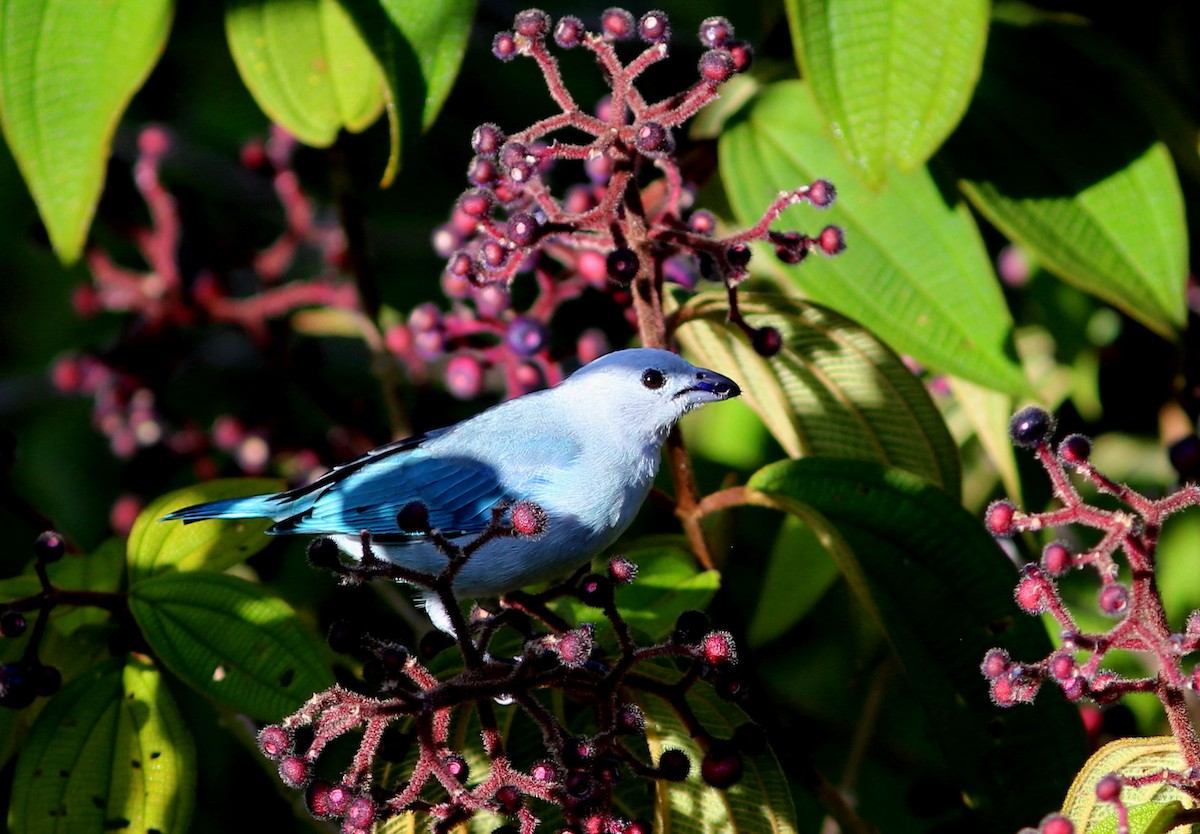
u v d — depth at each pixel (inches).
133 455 513.3
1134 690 262.8
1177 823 261.6
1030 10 421.7
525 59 581.6
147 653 351.6
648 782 327.3
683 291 419.5
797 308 385.1
